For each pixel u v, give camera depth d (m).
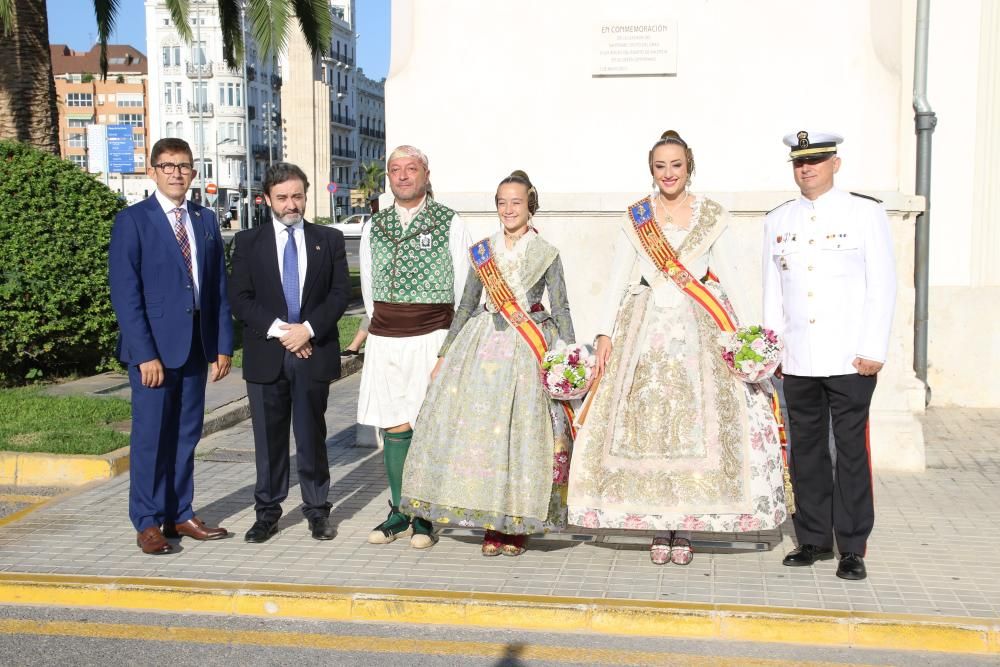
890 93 6.79
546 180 7.29
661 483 4.75
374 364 5.24
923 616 4.19
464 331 5.03
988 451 7.36
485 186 7.36
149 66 83.69
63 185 10.15
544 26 7.19
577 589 4.55
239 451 7.54
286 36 15.60
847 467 4.73
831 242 4.71
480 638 4.23
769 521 4.71
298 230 5.25
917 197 7.06
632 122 7.14
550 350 4.89
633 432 4.79
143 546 5.06
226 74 82.25
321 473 5.36
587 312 7.22
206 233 5.27
